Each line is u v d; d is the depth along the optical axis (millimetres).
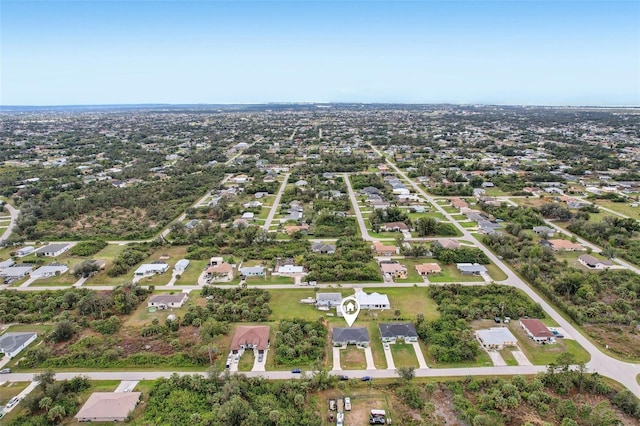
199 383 73688
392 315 98312
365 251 132500
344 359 82188
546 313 98500
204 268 124938
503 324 93938
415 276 118625
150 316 99062
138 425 65062
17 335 88375
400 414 68125
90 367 80500
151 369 80000
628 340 87250
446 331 88875
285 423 65312
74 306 102875
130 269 124625
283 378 77000
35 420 66750
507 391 70875
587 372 76562
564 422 63781
